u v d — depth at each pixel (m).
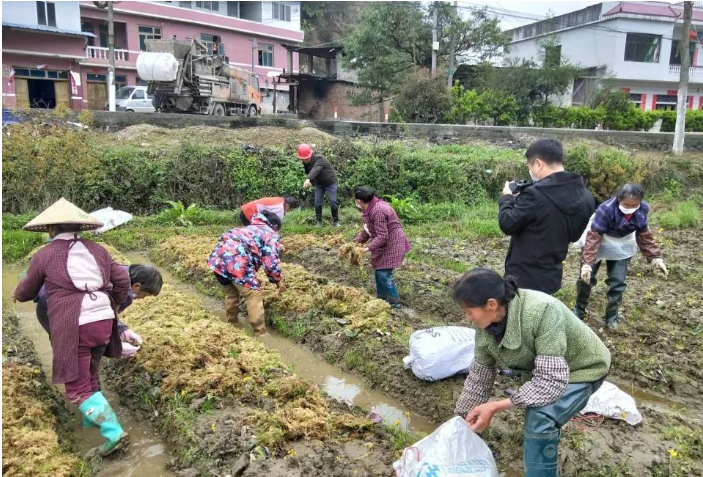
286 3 41.19
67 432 4.33
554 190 4.06
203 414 4.36
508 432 4.26
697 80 35.09
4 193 11.72
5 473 3.51
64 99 28.31
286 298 6.91
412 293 7.63
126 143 15.01
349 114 35.94
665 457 3.93
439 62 29.77
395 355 5.53
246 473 3.65
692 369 5.39
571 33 35.62
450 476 2.92
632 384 5.44
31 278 3.86
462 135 20.33
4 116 14.51
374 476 3.66
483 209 13.91
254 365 5.06
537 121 25.22
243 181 13.38
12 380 4.64
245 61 37.84
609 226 5.84
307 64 40.28
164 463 4.06
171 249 9.73
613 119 26.09
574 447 3.99
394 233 6.71
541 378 2.83
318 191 11.93
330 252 9.52
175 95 21.92
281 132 18.81
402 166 14.53
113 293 4.14
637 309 6.98
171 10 33.56
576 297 6.86
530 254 4.21
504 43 28.89
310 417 4.23
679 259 9.67
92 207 12.37
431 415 4.73
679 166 17.38
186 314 6.39
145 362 5.11
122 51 31.22
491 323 2.92
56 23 27.39
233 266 6.21
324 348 6.04
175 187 13.04
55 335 3.83
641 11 32.75
